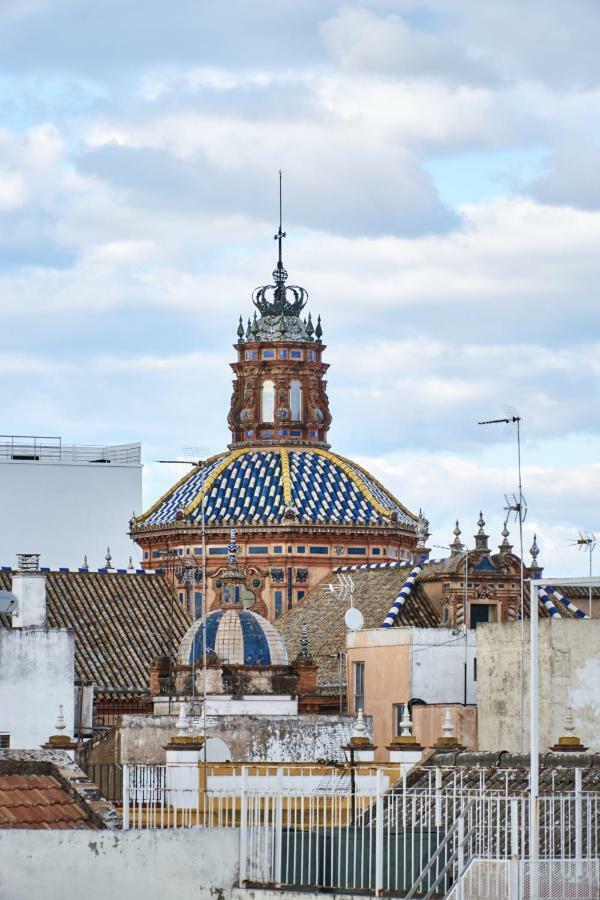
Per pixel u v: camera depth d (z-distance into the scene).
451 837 85.00
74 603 193.25
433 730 156.62
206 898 83.38
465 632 167.38
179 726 138.25
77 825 87.00
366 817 97.44
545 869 82.69
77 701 169.12
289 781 125.06
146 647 188.88
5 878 80.56
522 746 142.12
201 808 103.94
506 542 181.12
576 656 145.88
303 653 171.25
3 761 89.62
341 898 82.75
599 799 88.81
